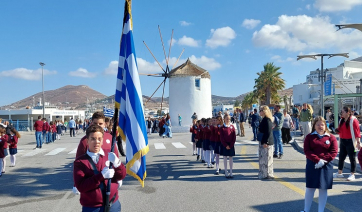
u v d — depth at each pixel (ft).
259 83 171.63
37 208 21.22
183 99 104.99
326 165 17.42
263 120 27.50
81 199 11.00
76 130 131.13
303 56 55.77
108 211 10.80
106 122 23.34
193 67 107.86
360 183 25.02
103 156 11.35
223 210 19.44
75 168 10.79
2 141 33.55
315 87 198.49
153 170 33.81
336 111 51.85
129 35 14.99
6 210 20.90
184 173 31.58
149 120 105.60
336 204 19.83
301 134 64.39
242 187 25.00
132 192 24.54
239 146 53.11
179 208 20.15
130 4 15.25
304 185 25.07
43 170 36.37
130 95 14.33
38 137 63.41
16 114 210.59
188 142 63.77
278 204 20.33
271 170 27.71
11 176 33.14
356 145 25.94
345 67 196.85
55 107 258.57
